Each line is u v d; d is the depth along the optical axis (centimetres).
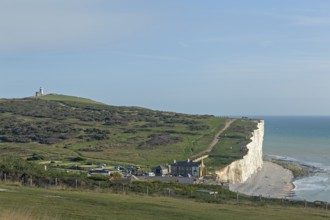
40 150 12031
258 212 3459
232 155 11831
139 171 9450
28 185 3934
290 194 9088
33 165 5100
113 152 12188
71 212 2519
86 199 3200
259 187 10206
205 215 2991
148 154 12012
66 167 9256
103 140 13750
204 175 9662
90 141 13612
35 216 2184
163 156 11756
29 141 13300
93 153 11925
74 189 4053
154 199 3756
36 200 2842
